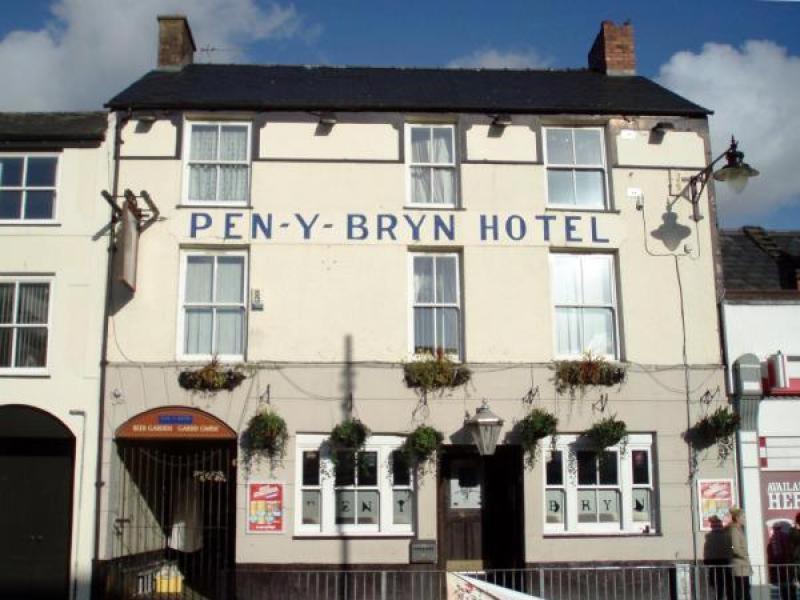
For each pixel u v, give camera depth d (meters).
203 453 13.38
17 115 14.61
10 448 13.04
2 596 12.62
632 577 12.84
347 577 12.64
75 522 12.70
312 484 13.09
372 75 16.27
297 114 14.13
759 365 13.45
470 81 16.05
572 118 14.41
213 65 16.41
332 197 13.84
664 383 13.51
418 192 14.20
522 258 13.80
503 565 13.59
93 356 13.20
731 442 13.37
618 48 16.75
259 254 13.59
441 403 13.22
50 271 13.47
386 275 13.62
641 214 14.11
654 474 13.34
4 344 13.35
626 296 13.81
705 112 14.49
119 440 13.14
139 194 13.67
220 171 14.07
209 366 13.01
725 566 11.85
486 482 13.89
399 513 13.05
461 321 13.67
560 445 13.30
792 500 13.30
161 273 13.46
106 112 14.72
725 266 15.38
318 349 13.33
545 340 13.55
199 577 14.21
